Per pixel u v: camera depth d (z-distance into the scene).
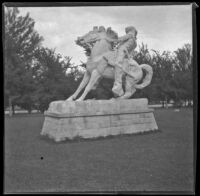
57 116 9.01
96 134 9.32
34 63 9.03
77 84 9.72
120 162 8.65
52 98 9.37
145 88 9.80
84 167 8.59
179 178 8.34
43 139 8.80
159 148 8.84
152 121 9.41
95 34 9.59
